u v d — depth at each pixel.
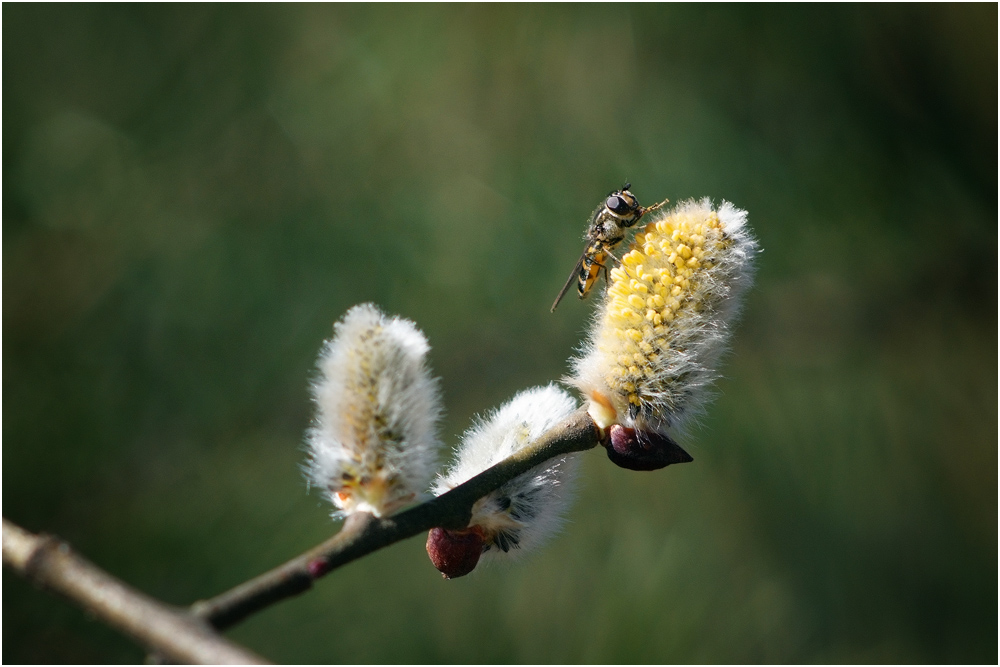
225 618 0.26
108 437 0.47
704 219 0.28
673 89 0.50
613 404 0.28
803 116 0.48
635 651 0.40
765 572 0.44
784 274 0.50
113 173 0.50
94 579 0.26
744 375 0.49
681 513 0.45
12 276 0.48
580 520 0.45
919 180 0.48
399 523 0.27
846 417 0.48
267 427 0.49
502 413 0.28
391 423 0.27
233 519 0.44
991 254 0.48
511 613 0.42
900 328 0.50
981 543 0.46
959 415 0.48
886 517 0.46
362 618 0.42
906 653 0.44
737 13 0.48
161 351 0.49
